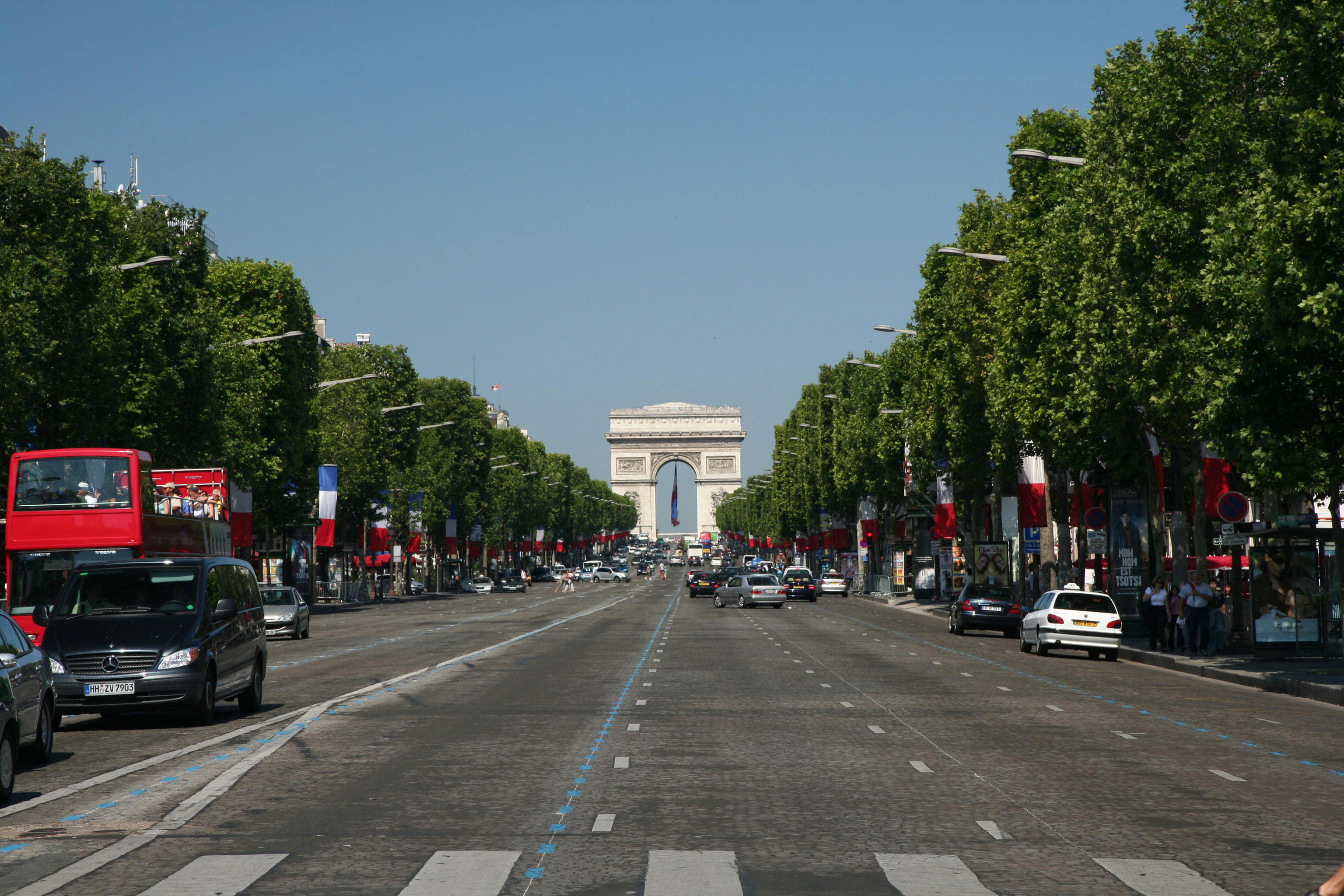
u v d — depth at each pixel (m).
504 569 176.00
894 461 84.00
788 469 146.38
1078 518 55.22
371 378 77.81
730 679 28.88
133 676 19.84
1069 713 22.22
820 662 34.62
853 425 89.94
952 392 58.81
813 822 12.20
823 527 130.62
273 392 71.81
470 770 15.41
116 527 34.06
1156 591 39.97
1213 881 9.91
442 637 49.12
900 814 12.65
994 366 47.59
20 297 41.28
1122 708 23.25
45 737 16.98
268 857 10.73
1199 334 31.91
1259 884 9.82
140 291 51.66
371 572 118.81
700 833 11.71
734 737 18.55
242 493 66.12
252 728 20.12
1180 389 34.50
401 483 106.06
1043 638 38.75
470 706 23.05
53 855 10.95
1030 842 11.34
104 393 46.19
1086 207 37.09
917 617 68.88
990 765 15.91
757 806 13.04
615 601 97.31
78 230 43.97
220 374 61.91
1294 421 27.89
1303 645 34.59
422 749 17.27
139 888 9.71
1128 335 34.94
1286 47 25.39
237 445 63.91
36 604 33.56
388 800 13.41
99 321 45.69
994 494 69.31
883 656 37.38
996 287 52.34
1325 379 26.47
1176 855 10.84
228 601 21.23
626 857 10.69
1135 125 33.75
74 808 13.31
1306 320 23.77
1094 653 39.88
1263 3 26.23
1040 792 13.95
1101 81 38.19
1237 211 27.44
